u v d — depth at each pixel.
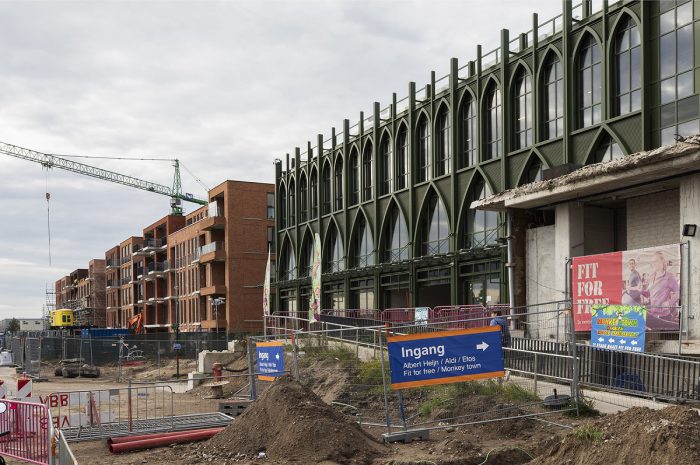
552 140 26.98
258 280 60.94
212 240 64.50
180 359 43.91
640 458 6.84
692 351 16.58
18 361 46.84
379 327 12.77
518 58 29.23
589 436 7.62
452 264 31.89
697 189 17.97
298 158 50.16
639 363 13.48
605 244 22.64
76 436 13.38
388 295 38.53
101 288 119.56
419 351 11.70
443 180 33.69
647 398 13.05
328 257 45.56
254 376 19.83
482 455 9.44
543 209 23.86
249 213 61.44
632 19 23.77
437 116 34.59
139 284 92.69
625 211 22.62
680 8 21.92
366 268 38.97
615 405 12.99
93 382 34.47
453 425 12.42
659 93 22.59
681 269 17.69
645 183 19.59
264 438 10.78
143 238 92.81
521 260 24.27
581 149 25.70
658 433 6.84
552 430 11.73
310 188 48.41
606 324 14.48
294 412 10.83
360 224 41.84
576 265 20.67
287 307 51.34
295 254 49.84
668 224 20.25
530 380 14.49
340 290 42.88
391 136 38.31
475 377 11.87
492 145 30.86
